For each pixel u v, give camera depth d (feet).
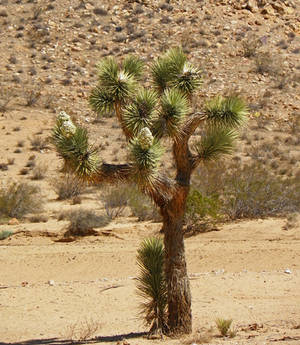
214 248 70.59
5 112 152.05
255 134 151.84
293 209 84.94
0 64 174.40
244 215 83.56
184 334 37.47
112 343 37.68
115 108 35.76
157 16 197.98
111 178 33.60
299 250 68.69
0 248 75.66
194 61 177.78
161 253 38.29
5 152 134.21
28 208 93.76
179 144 35.83
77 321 46.62
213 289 54.24
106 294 54.65
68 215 85.61
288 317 44.45
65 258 69.97
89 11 198.49
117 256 69.56
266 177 91.71
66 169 34.55
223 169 93.91
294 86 173.47
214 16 198.90
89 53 181.68
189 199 76.84
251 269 63.98
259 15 202.59
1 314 49.73
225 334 38.22
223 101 35.99
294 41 193.47
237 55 183.01
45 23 191.72
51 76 170.81
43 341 40.68
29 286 59.36
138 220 84.89
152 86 38.29
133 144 32.37
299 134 151.94
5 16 194.59
